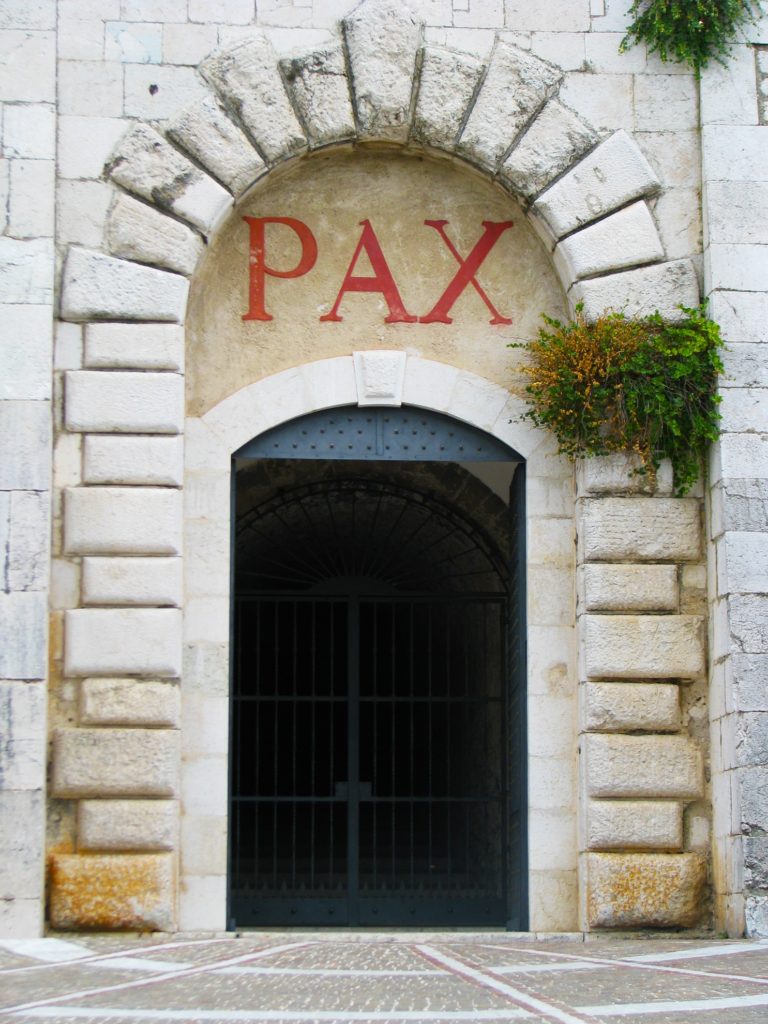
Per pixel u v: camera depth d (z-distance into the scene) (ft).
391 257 45.93
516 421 45.27
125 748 41.88
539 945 40.75
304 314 45.50
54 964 36.81
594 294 44.55
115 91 44.04
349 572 55.11
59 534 42.73
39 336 42.68
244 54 44.29
